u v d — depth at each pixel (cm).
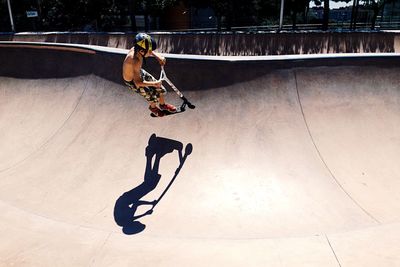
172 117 664
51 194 600
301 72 675
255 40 2209
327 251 428
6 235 488
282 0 2339
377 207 520
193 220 510
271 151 606
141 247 457
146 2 3475
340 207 521
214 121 646
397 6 3634
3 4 3812
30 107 883
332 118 650
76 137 721
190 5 3297
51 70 910
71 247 460
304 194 545
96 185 602
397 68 697
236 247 447
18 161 717
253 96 661
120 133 679
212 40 2275
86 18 3775
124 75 518
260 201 536
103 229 503
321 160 596
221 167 592
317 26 3772
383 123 655
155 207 541
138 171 610
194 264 418
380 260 407
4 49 992
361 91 681
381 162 598
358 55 689
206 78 671
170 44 2348
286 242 451
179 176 587
